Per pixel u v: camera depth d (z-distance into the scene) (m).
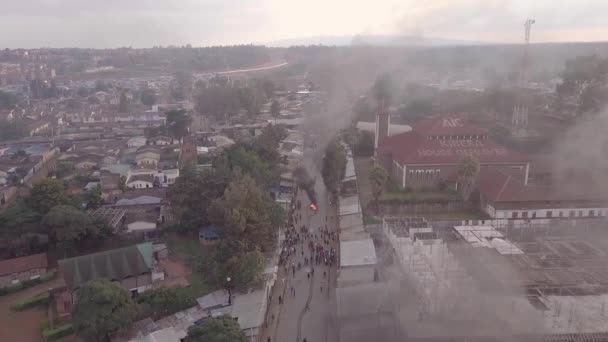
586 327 67.44
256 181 127.25
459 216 115.38
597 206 109.88
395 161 139.88
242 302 80.62
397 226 100.75
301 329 77.69
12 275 96.62
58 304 86.94
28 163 169.88
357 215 114.44
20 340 80.50
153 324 77.38
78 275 87.94
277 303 85.06
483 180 120.62
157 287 89.25
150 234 114.62
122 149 197.25
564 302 71.06
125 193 138.75
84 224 105.56
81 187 148.12
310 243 106.25
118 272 90.12
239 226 92.06
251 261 83.50
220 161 137.62
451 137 133.50
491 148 131.88
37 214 107.56
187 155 180.25
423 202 118.62
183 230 114.75
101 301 72.81
